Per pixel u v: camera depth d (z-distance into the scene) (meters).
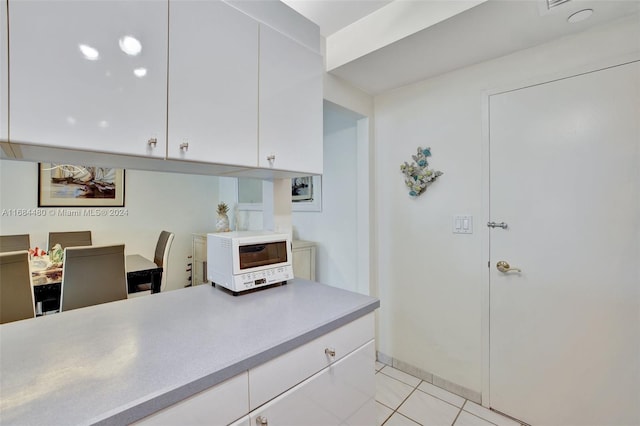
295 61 1.45
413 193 2.12
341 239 2.63
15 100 0.74
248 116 1.25
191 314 1.12
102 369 0.74
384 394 1.95
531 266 1.65
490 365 1.80
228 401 0.78
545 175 1.60
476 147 1.84
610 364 1.43
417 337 2.14
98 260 2.02
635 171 1.36
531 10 1.32
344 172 2.60
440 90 1.99
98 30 0.87
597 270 1.46
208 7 1.12
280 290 1.45
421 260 2.11
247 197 3.83
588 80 1.47
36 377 0.71
